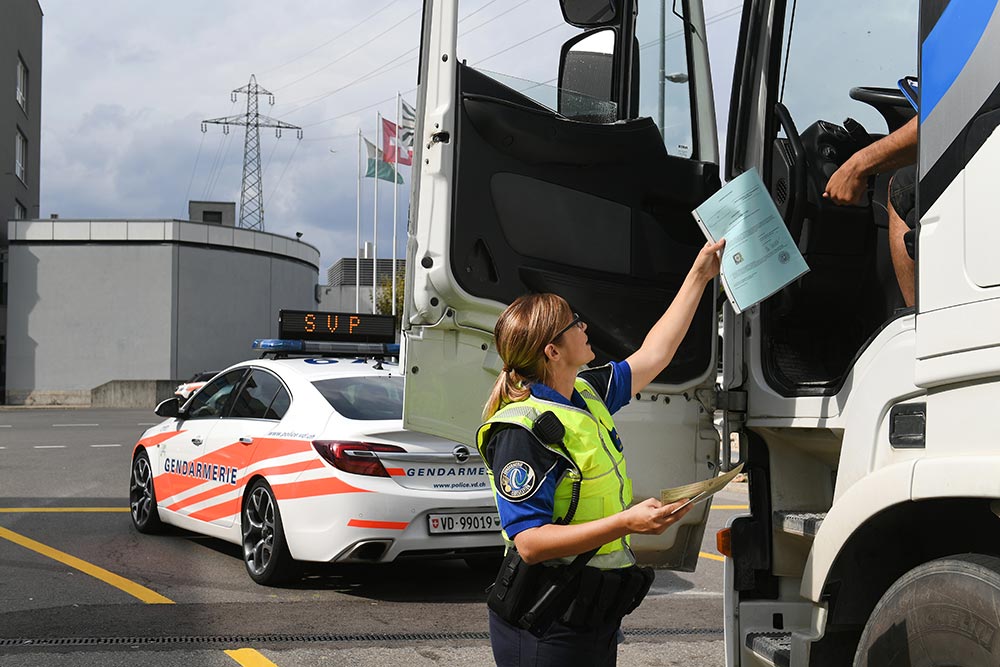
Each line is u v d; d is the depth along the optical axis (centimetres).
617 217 364
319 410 690
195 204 5359
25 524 963
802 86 367
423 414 329
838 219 357
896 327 272
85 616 604
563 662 248
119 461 1617
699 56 409
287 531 670
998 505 228
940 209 246
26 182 4916
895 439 268
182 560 785
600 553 252
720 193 318
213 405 820
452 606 642
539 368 260
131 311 4138
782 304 349
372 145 3988
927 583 243
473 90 339
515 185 344
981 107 234
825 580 279
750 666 322
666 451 350
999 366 226
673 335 306
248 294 4369
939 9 249
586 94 381
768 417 327
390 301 4756
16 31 4650
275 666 506
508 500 244
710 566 812
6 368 4106
